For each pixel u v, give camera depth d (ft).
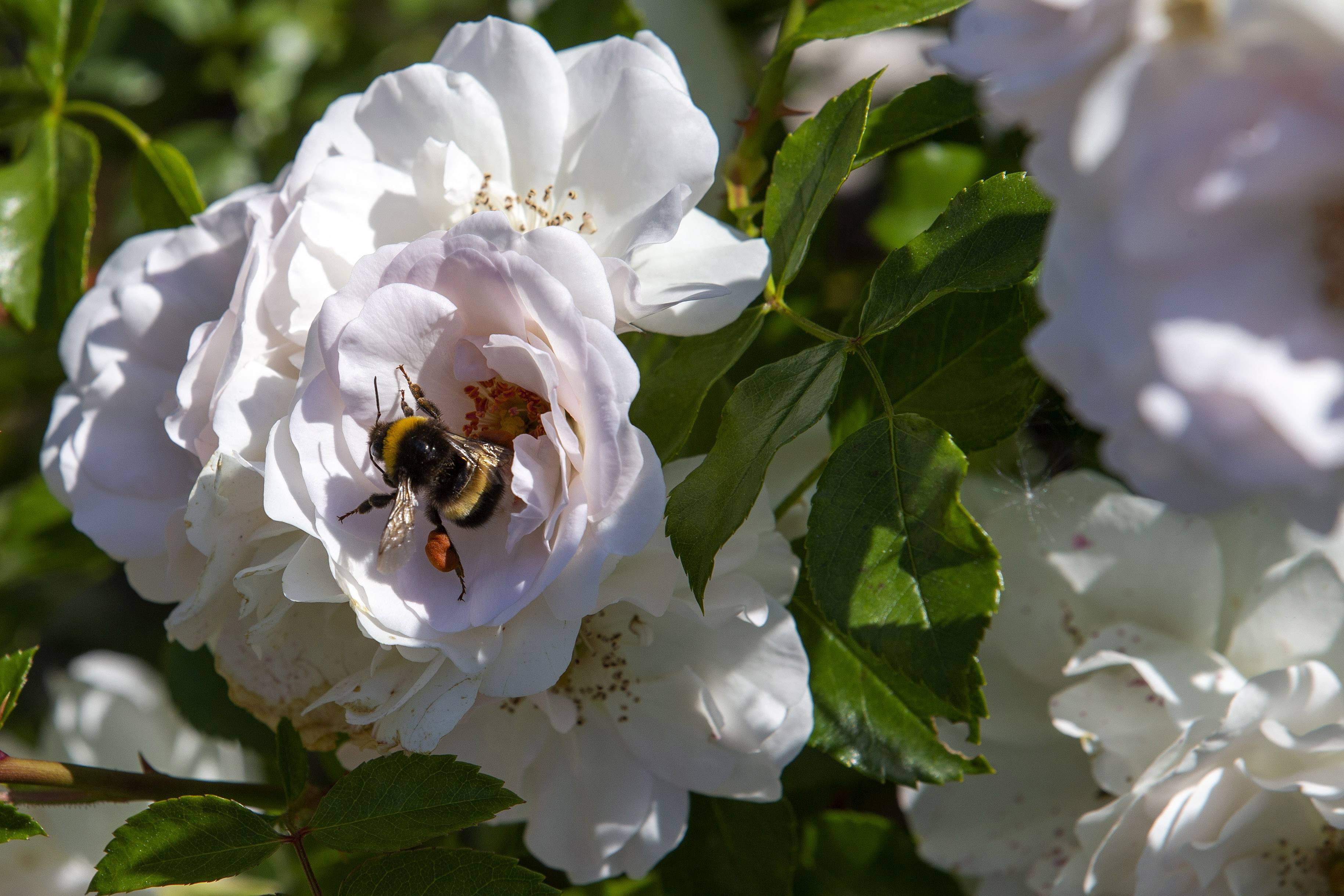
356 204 1.76
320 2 2.52
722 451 1.72
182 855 1.75
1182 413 1.52
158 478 1.82
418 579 1.73
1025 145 1.95
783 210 1.79
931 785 1.86
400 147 1.78
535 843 1.82
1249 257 1.53
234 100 2.54
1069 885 1.80
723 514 1.70
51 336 1.93
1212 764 1.76
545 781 1.82
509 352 1.72
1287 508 1.54
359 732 1.78
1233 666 1.81
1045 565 1.82
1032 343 1.55
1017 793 1.86
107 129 2.36
